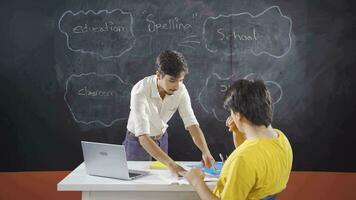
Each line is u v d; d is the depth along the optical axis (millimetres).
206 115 3258
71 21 3246
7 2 3246
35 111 3299
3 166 3320
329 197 3275
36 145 3316
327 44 3205
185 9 3213
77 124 3293
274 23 3209
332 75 3221
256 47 3219
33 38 3266
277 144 1581
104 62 3258
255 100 1563
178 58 2236
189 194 1962
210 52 3225
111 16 3236
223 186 1618
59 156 3318
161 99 2475
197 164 2307
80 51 3258
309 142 3258
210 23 3213
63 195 3344
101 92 3273
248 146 1557
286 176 1630
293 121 3250
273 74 3227
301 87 3230
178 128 3277
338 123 3240
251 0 3201
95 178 2021
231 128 1975
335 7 3197
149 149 2156
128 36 3238
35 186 3330
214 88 3242
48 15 3250
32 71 3277
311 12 3199
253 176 1524
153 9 3223
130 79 3258
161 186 1910
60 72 3271
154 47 3240
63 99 3285
